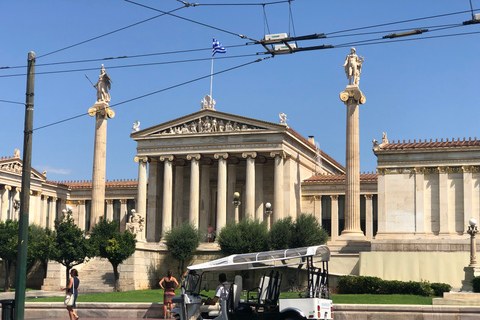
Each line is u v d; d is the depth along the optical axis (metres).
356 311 39.66
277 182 80.88
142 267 72.69
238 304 31.70
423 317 38.56
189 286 33.16
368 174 90.25
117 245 66.00
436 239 66.38
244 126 83.31
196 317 32.81
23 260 34.25
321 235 68.69
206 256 76.06
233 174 87.12
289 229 68.38
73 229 67.19
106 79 84.12
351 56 74.69
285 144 82.06
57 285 71.69
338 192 86.25
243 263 32.38
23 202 34.56
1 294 67.25
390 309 39.16
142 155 86.56
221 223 81.75
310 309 30.44
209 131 83.88
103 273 73.44
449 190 69.06
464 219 68.00
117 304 44.03
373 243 67.94
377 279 57.88
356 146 73.25
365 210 85.94
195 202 83.19
